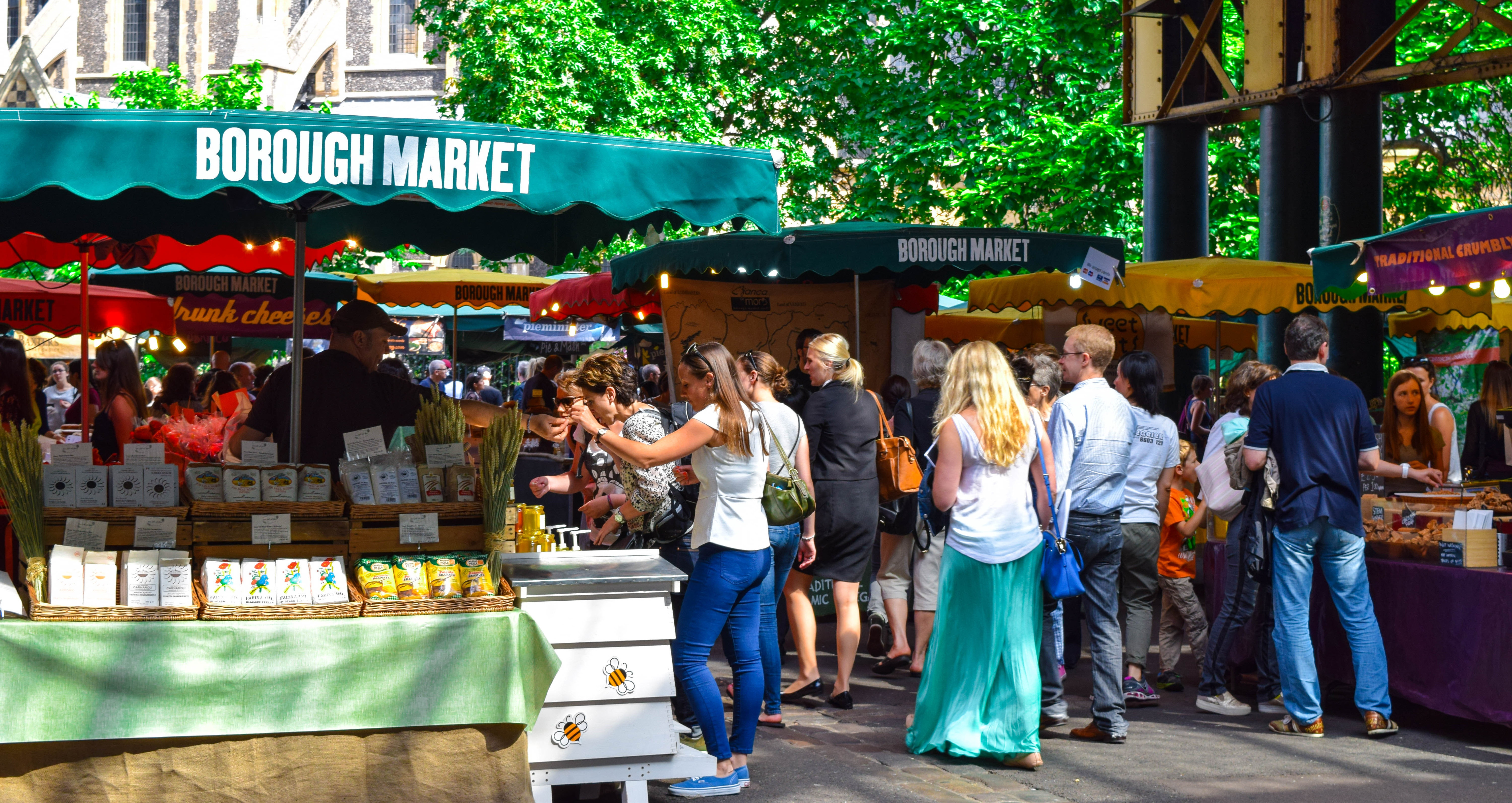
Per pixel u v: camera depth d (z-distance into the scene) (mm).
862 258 7852
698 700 4867
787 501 5051
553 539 5340
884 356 10078
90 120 3631
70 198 6277
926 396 7531
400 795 4188
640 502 5473
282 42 41500
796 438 5684
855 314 9500
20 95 40906
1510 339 13430
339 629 4137
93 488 4094
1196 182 14734
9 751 3902
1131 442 5934
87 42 43531
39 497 3975
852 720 6270
